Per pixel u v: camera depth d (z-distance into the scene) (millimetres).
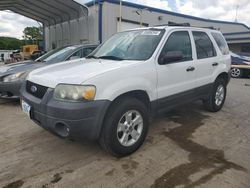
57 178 2986
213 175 3057
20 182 2908
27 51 23891
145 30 4477
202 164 3322
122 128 3422
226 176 3033
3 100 6828
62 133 3143
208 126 4777
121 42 4469
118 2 16375
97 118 3074
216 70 5324
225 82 5840
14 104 6406
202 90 4969
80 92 2992
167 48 4105
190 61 4543
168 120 5102
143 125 3672
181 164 3316
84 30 16750
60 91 3072
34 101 3338
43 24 23109
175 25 4656
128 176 3031
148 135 4289
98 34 15922
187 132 4457
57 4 15023
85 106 2982
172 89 4145
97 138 3221
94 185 2854
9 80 5977
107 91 3145
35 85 3496
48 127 3176
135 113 3549
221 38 5797
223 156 3553
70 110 2943
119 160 3410
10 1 15648
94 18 16141
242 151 3717
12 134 4332
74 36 18141
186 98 4539
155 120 5094
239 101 6918
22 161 3387
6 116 5375
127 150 3480
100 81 3113
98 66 3523
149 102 3775
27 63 6961
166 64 3986
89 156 3521
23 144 3918
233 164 3326
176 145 3902
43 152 3646
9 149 3744
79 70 3400
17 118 5227
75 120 2961
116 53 4223
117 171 3139
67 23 19000
